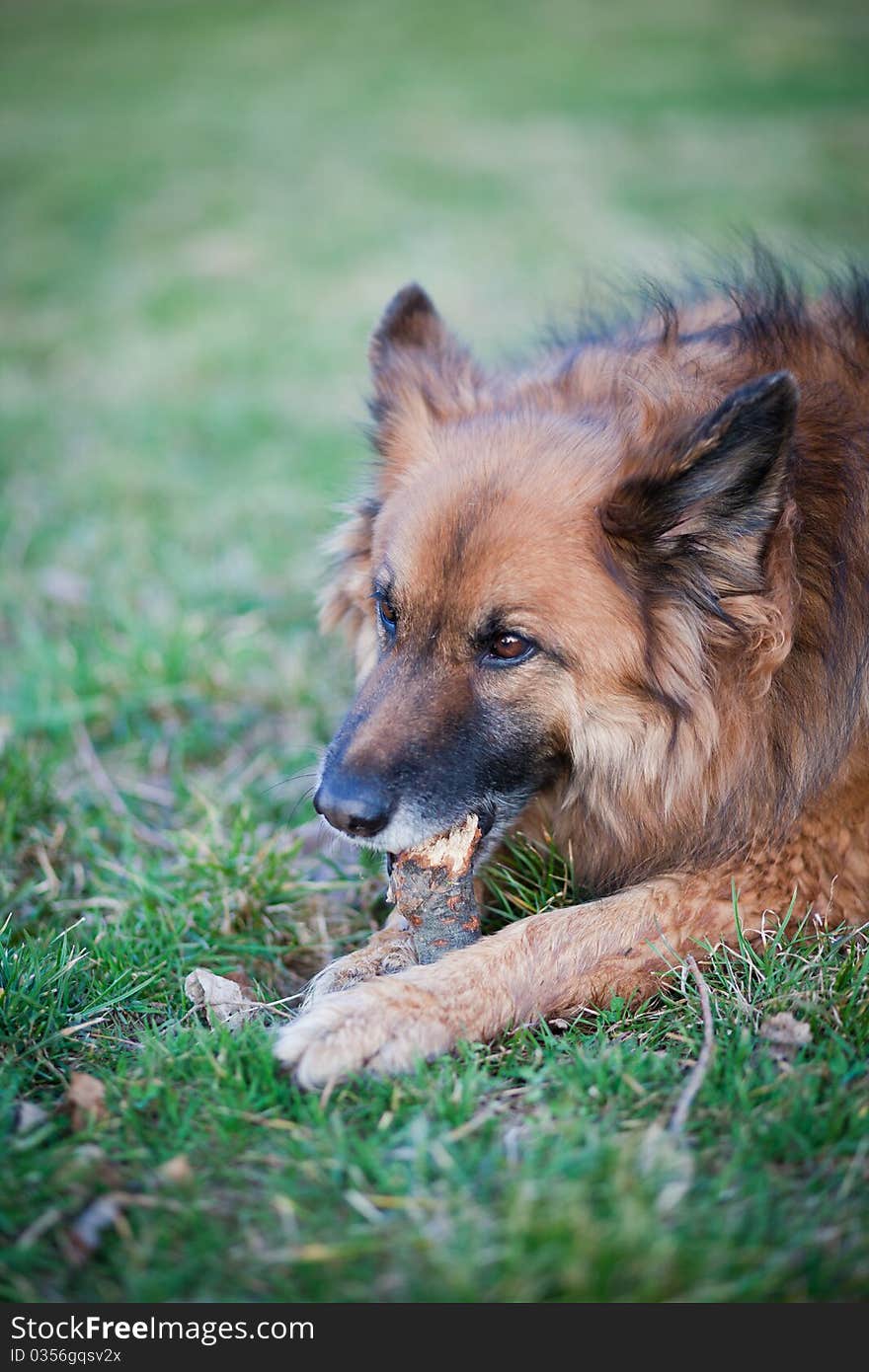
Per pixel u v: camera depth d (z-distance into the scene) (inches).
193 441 291.3
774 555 107.8
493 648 113.3
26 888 138.9
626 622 111.3
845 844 118.8
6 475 270.4
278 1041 102.8
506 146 553.9
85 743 174.7
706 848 119.3
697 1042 104.1
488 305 363.9
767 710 116.1
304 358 342.0
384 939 124.0
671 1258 76.2
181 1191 87.7
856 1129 91.4
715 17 805.2
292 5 950.4
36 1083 103.7
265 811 159.9
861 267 173.3
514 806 122.7
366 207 478.9
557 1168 84.5
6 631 209.3
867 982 109.7
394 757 111.6
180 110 663.1
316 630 207.2
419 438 128.1
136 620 200.8
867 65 661.3
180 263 432.1
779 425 99.9
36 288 411.8
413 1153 89.4
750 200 451.8
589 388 126.9
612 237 421.4
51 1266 82.2
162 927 129.4
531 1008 110.5
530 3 894.4
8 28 930.1
